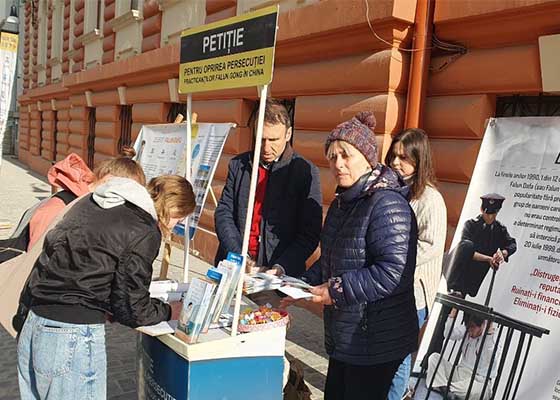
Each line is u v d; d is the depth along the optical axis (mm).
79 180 2885
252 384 2199
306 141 5297
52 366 2025
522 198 2012
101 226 2021
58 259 2045
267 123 2973
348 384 2295
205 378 2084
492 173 2145
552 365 1745
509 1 3523
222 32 2383
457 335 2039
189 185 2361
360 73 4598
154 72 8633
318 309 5180
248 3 6367
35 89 19453
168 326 2225
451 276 2139
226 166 6719
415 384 2098
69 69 15398
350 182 2207
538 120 2049
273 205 3072
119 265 2010
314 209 3053
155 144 4312
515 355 1851
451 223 4059
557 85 3381
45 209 2805
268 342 2221
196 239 7336
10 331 2494
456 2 3938
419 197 2859
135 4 10367
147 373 2375
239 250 3078
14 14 8328
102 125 11727
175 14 8500
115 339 4410
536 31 3492
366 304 2189
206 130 3623
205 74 2549
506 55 3699
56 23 17094
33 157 20344
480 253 2070
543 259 1879
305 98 5367
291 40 5242
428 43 4203
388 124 4391
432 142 4254
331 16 4707
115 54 11344
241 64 2256
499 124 2178
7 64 8273
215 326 2236
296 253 3002
